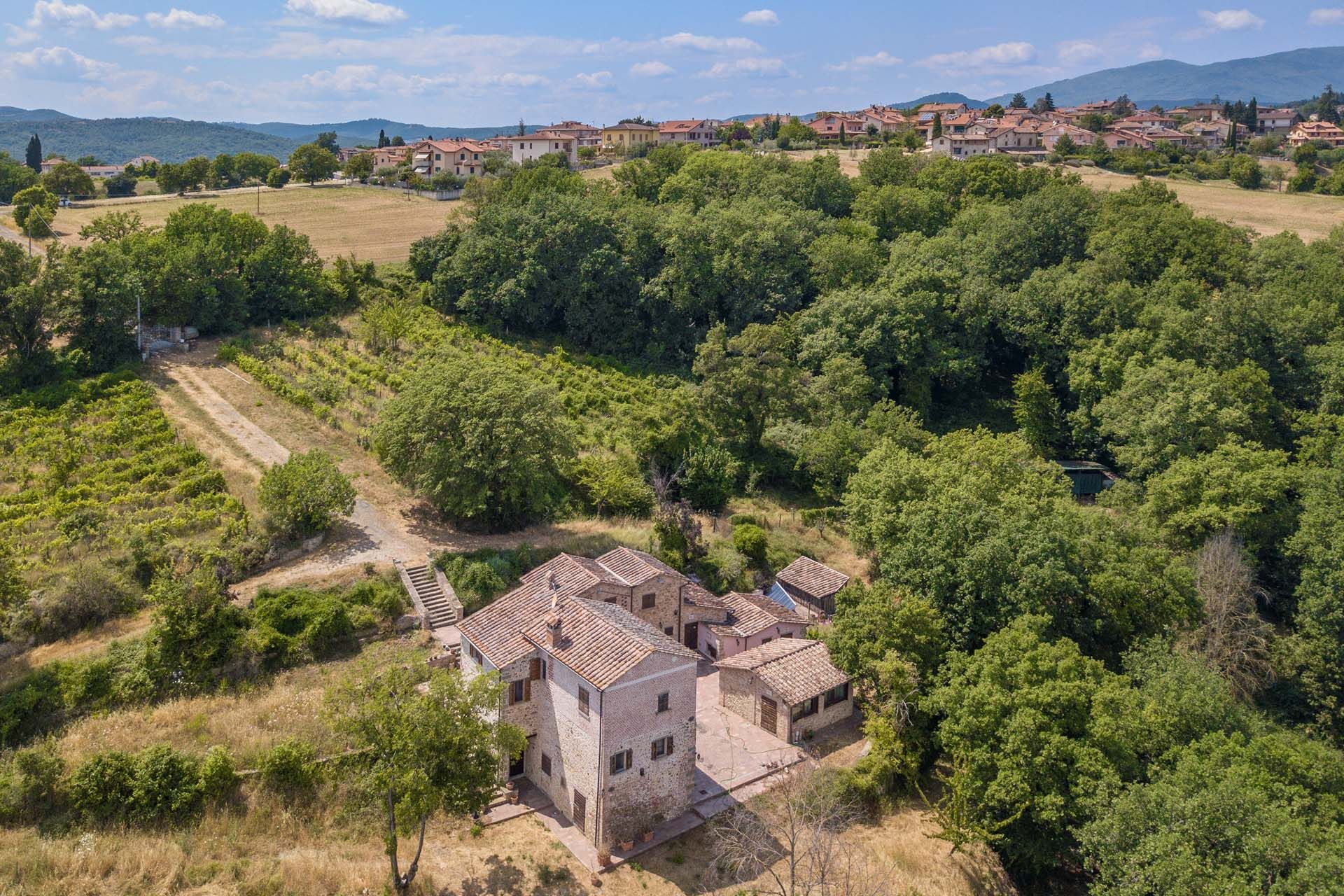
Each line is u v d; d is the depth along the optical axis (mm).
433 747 37031
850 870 42938
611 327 116500
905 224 133250
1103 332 99562
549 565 57844
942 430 103375
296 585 56844
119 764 40719
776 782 48625
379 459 75125
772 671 54000
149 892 36125
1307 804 40938
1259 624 66625
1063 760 43531
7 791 39094
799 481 88438
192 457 72188
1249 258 114125
